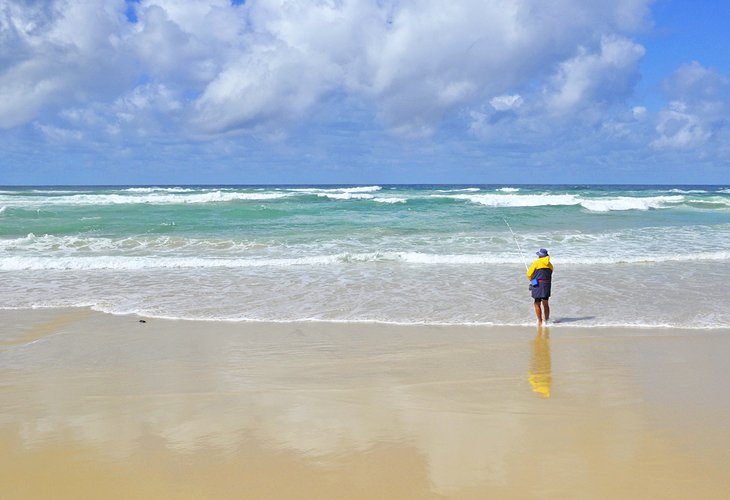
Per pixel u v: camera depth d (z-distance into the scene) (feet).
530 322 29.96
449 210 99.45
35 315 31.86
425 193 169.37
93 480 13.28
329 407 18.16
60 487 12.94
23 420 17.15
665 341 26.30
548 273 29.32
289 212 93.81
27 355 24.54
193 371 22.20
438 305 33.60
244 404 18.49
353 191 197.67
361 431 16.17
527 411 17.71
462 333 27.91
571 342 26.23
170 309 33.01
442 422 16.84
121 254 53.26
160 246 57.67
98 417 17.37
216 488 12.87
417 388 20.04
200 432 16.15
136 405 18.43
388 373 21.83
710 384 20.34
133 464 14.10
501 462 14.11
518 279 41.24
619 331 28.14
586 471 13.57
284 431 16.20
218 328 29.01
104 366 22.95
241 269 45.68
